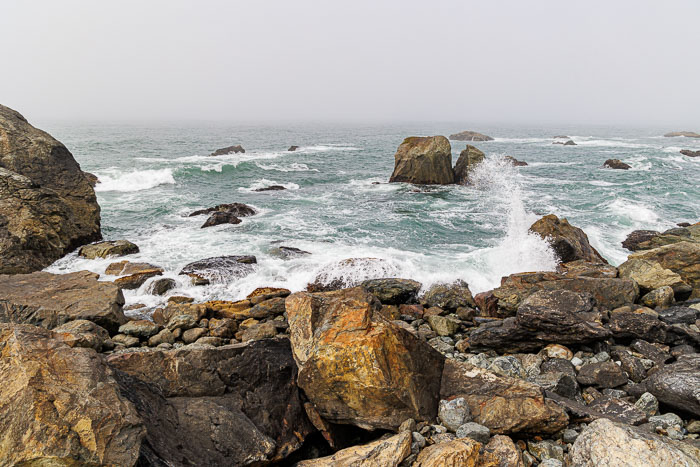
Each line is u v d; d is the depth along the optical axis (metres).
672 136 114.75
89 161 40.00
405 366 5.92
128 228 19.67
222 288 13.24
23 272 13.08
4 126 16.16
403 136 111.62
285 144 76.94
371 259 14.60
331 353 5.78
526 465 5.15
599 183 33.91
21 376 4.09
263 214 23.06
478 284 13.71
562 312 8.48
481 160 33.56
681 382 6.19
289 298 7.02
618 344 8.82
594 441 4.86
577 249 14.96
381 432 5.90
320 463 4.95
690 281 12.12
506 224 21.84
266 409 5.67
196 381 5.70
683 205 26.06
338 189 31.64
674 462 4.41
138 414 4.29
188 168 34.03
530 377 7.31
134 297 12.57
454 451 4.69
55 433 3.65
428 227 21.14
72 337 5.43
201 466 4.52
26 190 14.54
